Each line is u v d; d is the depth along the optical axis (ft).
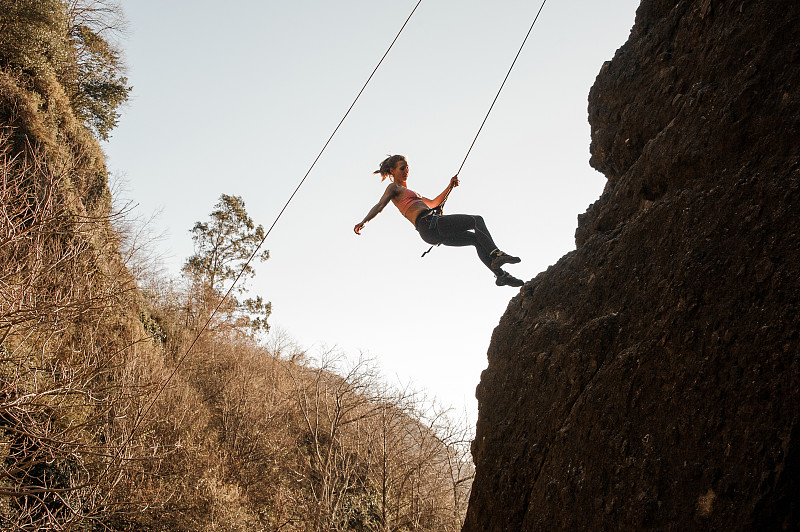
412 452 64.39
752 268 10.65
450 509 57.00
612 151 17.17
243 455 68.69
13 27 72.79
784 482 8.79
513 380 15.34
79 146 79.92
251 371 86.99
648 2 17.28
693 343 10.92
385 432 58.59
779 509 8.77
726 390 10.00
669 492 10.12
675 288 11.74
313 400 77.51
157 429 55.36
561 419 13.07
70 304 35.09
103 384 42.01
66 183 59.67
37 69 74.90
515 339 16.28
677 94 14.78
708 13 14.30
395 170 20.04
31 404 33.30
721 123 12.66
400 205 19.39
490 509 14.02
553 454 12.74
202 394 78.69
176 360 82.94
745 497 9.04
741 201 11.53
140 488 46.24
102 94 100.89
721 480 9.44
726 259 11.18
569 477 12.01
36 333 39.83
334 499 58.18
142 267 80.43
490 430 15.40
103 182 84.94
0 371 35.27
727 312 10.61
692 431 10.18
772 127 11.71
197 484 54.70
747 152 12.11
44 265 36.76
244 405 74.90
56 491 33.91
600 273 14.37
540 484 12.76
